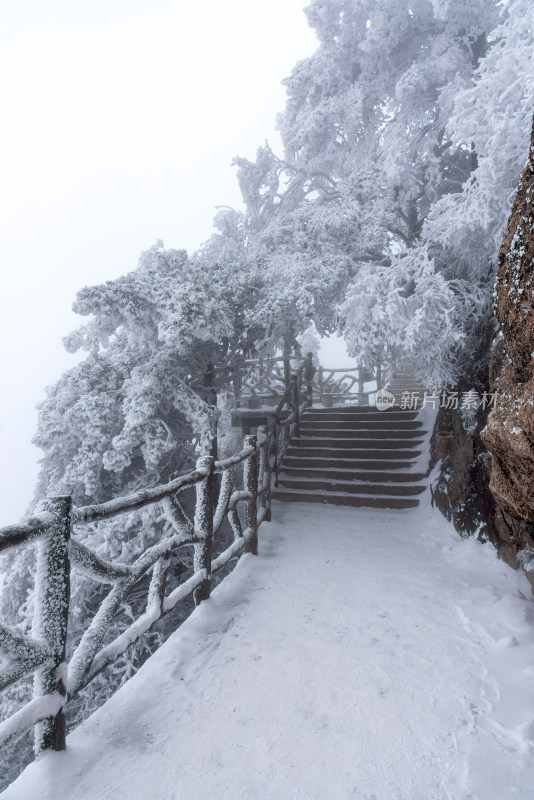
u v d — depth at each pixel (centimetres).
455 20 986
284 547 593
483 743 237
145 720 254
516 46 646
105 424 955
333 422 1059
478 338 798
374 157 1124
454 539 617
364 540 624
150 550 303
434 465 805
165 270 907
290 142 1173
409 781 213
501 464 304
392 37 1079
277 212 1252
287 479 877
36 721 202
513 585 454
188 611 951
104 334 894
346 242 1012
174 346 830
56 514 214
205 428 890
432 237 751
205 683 291
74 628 821
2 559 996
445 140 1109
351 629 368
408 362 971
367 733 246
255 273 971
